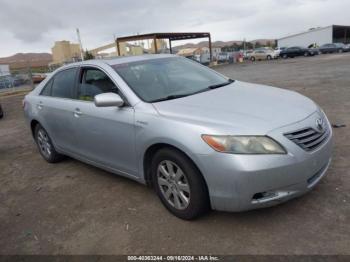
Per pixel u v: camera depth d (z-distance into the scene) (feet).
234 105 11.07
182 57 16.34
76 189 14.64
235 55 162.91
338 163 14.10
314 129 10.25
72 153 15.94
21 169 18.26
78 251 10.24
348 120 21.04
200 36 135.74
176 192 10.93
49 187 15.28
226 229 10.34
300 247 9.22
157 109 11.30
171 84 13.39
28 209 13.38
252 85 14.42
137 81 12.87
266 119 9.95
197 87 13.56
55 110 15.88
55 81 16.75
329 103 27.25
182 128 10.15
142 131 11.34
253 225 10.37
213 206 10.02
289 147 9.44
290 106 11.06
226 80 15.14
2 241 11.31
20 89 71.92
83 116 13.96
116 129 12.41
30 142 24.13
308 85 40.42
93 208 12.71
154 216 11.57
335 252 8.91
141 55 15.52
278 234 9.84
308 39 200.03
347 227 9.83
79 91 14.76
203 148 9.62
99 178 15.55
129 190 13.83
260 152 9.23
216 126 9.73
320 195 11.60
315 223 10.15
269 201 9.53
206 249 9.58
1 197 14.88
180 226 10.78
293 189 9.68
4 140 25.63
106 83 13.32
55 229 11.62
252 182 9.20
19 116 37.19
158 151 11.10
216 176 9.55
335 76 48.01
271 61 129.90
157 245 10.02
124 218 11.71
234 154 9.27
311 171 9.91
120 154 12.73
